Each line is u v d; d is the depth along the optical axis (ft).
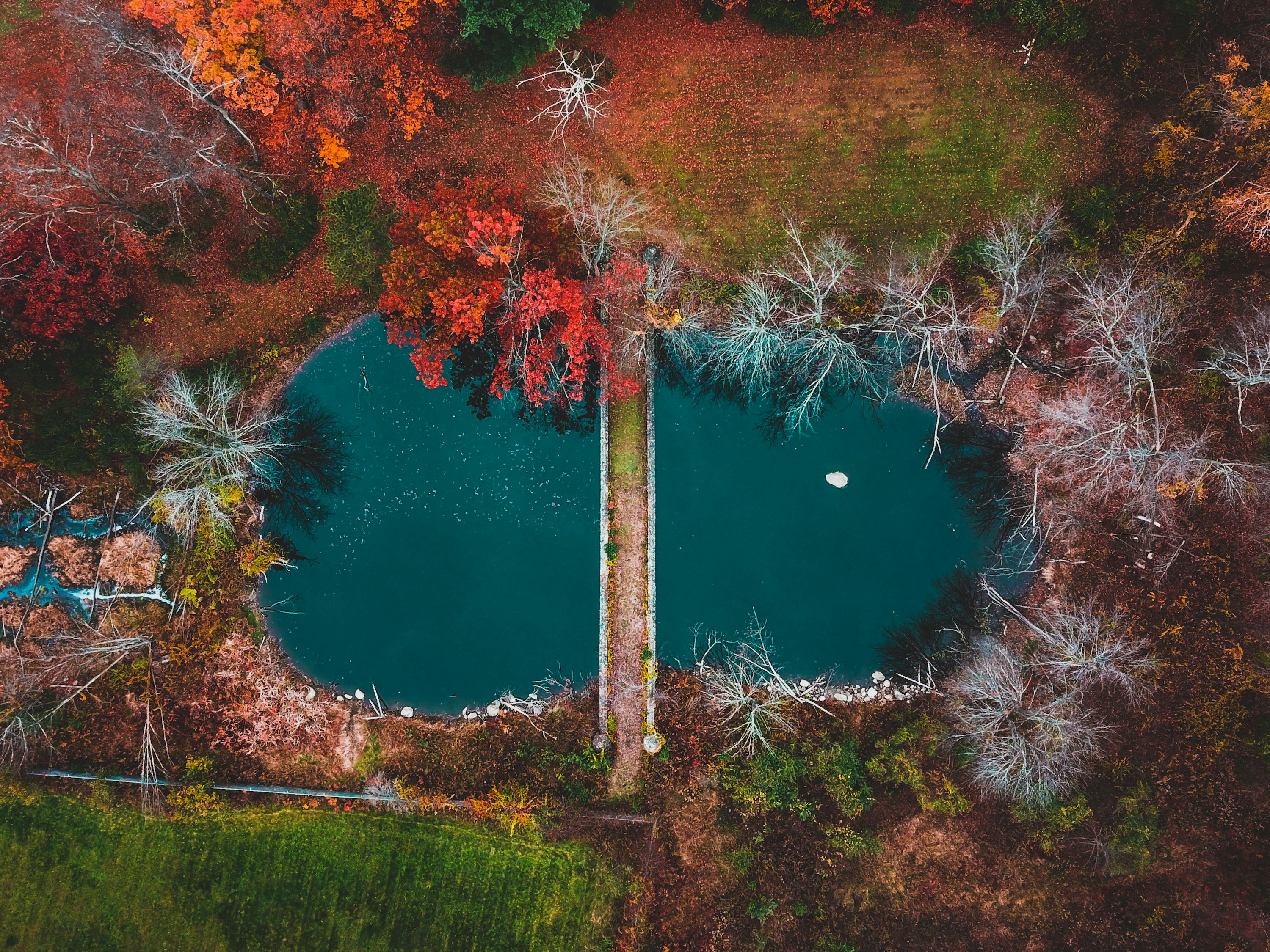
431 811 88.48
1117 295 81.61
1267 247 81.76
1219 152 82.48
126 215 85.51
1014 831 86.74
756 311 88.84
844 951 85.56
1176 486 83.66
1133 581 88.89
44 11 87.51
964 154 89.61
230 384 89.45
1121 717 87.92
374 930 87.71
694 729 88.84
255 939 87.45
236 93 77.51
